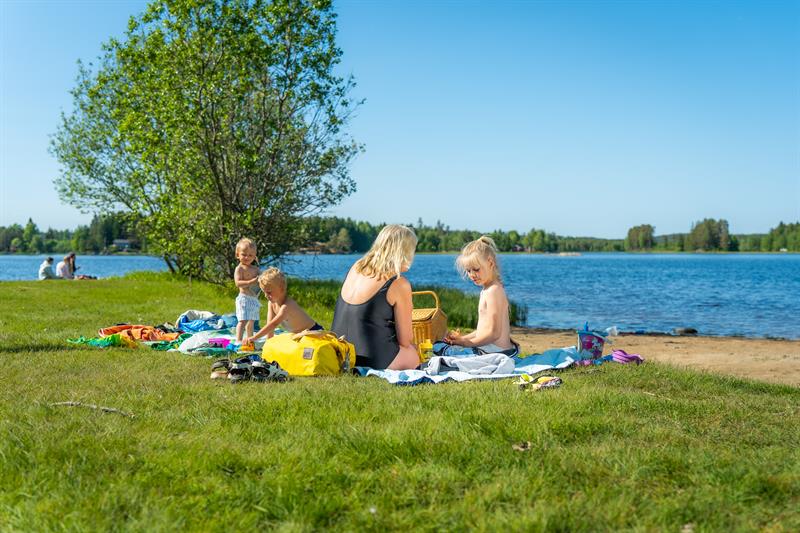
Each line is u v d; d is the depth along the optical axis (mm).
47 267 25828
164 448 3775
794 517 2967
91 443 3781
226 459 3527
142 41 19219
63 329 10625
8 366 6617
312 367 6359
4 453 3533
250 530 2791
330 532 2820
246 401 4965
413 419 4395
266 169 19641
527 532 2777
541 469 3469
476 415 4445
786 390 6215
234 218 19438
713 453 3779
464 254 7438
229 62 18406
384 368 6746
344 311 6996
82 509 2932
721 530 2812
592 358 7465
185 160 18625
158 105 18328
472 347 7340
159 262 107375
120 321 12000
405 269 6934
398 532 2824
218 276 21438
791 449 4004
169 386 5590
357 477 3361
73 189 25828
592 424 4312
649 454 3684
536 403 4953
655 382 6227
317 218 21359
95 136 25688
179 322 11086
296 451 3684
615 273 72062
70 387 5551
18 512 2895
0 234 177125
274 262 21562
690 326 20156
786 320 22125
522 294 36219
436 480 3320
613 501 3076
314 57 18609
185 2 17625
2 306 14055
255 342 9133
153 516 2869
